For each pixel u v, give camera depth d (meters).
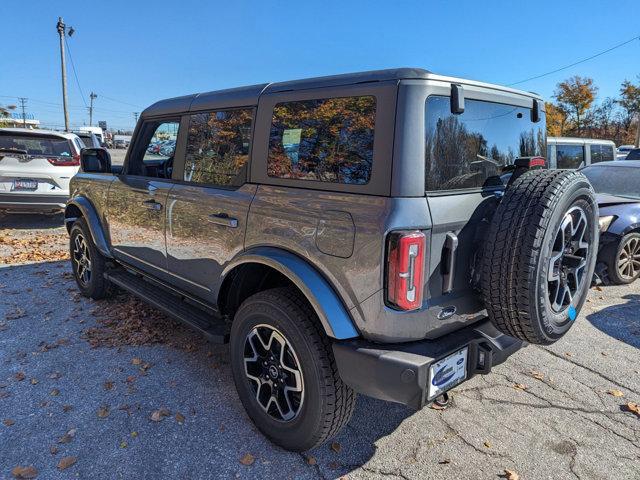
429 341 2.30
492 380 3.47
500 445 2.74
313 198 2.38
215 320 3.28
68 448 2.65
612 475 2.51
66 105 30.11
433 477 2.47
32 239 8.00
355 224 2.17
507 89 2.72
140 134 3.91
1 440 2.71
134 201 3.88
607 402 3.20
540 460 2.62
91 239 4.64
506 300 2.19
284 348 2.53
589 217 2.49
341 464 2.56
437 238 2.18
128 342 3.96
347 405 2.43
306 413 2.43
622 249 5.64
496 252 2.18
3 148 8.15
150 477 2.44
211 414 2.99
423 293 2.17
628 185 6.36
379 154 2.15
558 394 3.29
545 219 2.11
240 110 2.89
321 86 2.43
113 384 3.32
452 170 2.33
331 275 2.29
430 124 2.18
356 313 2.24
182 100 3.47
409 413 3.04
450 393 3.28
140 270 4.02
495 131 2.64
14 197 8.20
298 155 2.50
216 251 2.99
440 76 2.23
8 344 3.93
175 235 3.40
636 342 4.16
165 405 3.08
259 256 2.59
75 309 4.71
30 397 3.15
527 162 2.51
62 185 8.49
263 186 2.67
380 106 2.16
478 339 2.41
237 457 2.60
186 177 3.34
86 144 17.48
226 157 2.98
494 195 2.51
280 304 2.47
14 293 5.16
